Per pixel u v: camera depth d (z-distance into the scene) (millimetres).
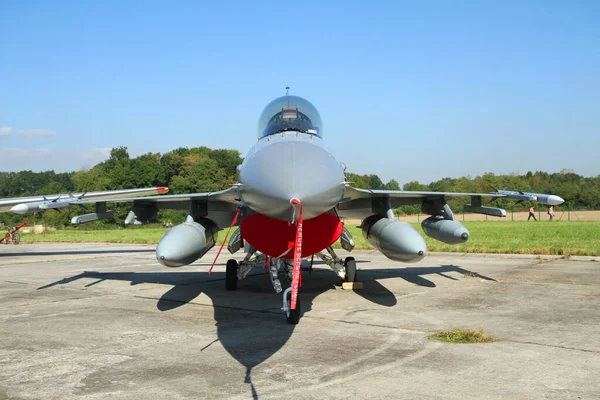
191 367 5465
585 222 44156
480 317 7871
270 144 7293
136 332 7160
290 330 7168
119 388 4809
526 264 15086
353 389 4691
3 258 20609
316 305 9133
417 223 44469
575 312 8188
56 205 14375
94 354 6035
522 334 6750
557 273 12938
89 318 8188
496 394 4539
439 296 9930
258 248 8453
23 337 6918
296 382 4918
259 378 5059
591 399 4406
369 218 10734
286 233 8148
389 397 4484
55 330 7332
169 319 8055
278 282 9219
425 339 6531
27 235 45094
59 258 20453
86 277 13930
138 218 12406
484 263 15648
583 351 5910
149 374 5234
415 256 8672
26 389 4816
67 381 5039
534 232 29906
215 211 11375
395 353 5891
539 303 9000
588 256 16812
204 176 70875
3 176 127000
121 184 74938
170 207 12820
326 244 8500
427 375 5078
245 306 9203
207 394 4617
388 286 11391
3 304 9633
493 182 82125
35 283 12781
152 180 76688
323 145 8047
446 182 96438
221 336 6867
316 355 5855
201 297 10273
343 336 6754
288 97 9781
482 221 51719
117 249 25891
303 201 6094
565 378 4957
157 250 8336
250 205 6906
